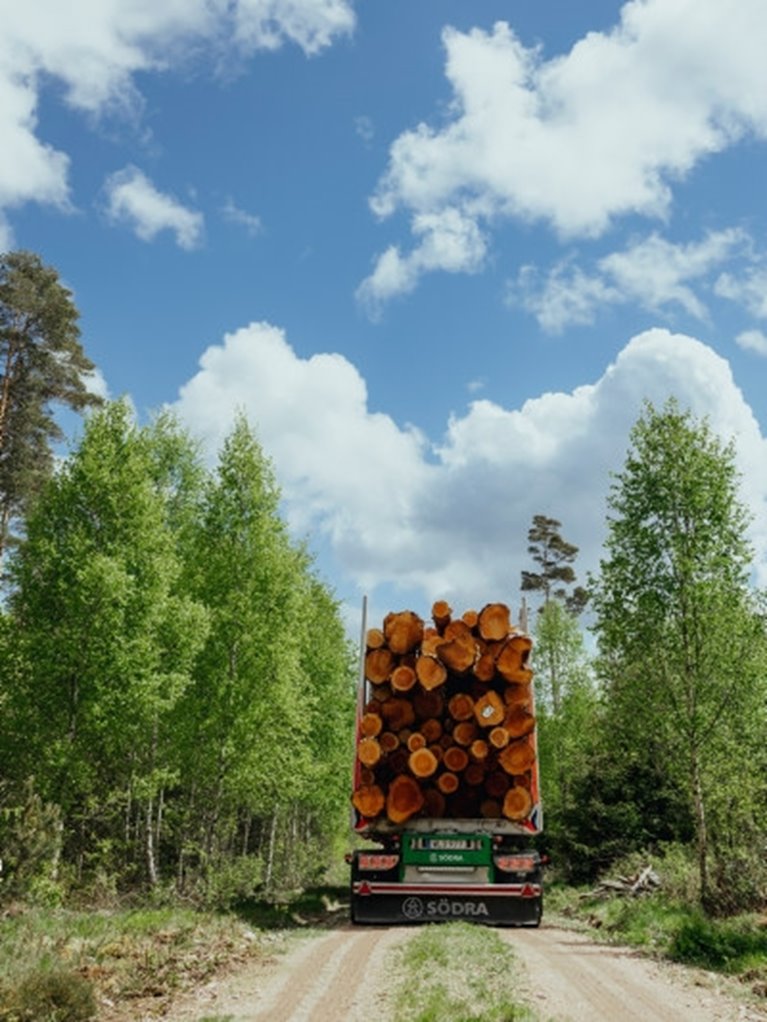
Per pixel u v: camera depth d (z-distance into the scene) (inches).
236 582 921.5
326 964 419.8
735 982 423.8
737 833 732.0
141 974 379.9
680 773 721.6
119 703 789.2
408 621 633.0
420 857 599.8
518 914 596.4
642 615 719.1
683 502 722.8
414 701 629.0
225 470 954.1
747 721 697.6
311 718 1333.7
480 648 626.8
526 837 637.3
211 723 865.5
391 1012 314.2
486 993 333.1
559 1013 319.6
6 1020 290.4
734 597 702.5
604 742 998.4
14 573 832.9
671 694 702.5
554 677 1561.3
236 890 893.8
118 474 848.9
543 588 2176.4
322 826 1648.6
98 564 771.4
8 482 1283.2
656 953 501.7
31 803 637.9
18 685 796.0
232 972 398.9
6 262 1354.6
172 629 866.1
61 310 1344.7
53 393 1364.4
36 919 491.2
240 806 1267.2
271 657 893.8
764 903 626.8
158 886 757.3
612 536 753.6
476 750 607.2
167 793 1083.3
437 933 477.1
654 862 863.7
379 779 628.7
